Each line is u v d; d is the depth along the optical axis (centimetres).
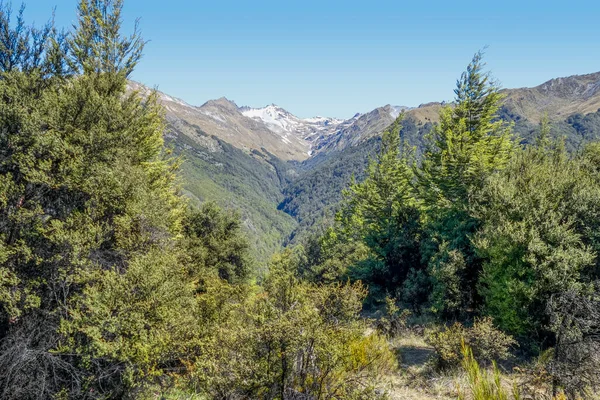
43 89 959
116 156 936
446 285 1266
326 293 604
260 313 581
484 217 1313
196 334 714
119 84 1160
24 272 728
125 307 650
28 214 711
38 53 1016
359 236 3466
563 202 1070
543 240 1004
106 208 864
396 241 1872
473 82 2075
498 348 813
